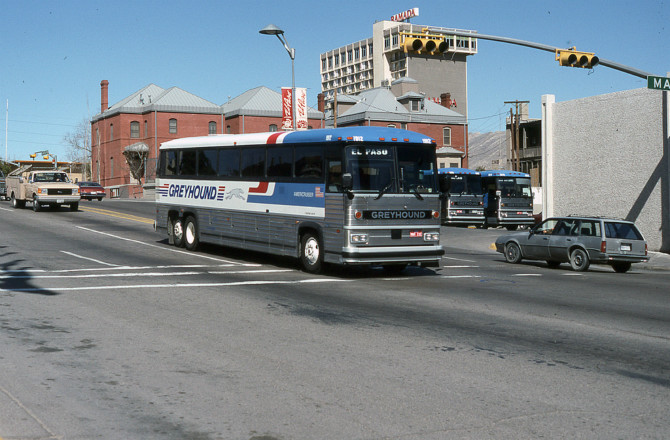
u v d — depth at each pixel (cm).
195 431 544
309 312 1099
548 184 2948
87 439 523
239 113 8238
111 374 707
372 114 7512
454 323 1022
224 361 768
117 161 8456
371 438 531
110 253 2017
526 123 7506
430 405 615
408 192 1595
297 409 600
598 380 706
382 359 785
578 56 2169
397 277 1625
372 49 16988
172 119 8244
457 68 15512
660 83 2066
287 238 1720
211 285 1401
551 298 1305
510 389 669
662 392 664
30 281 1427
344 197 1537
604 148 2711
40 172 3825
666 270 2058
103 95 9331
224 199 1961
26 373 704
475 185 4062
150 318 1027
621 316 1106
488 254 2430
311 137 1644
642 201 2555
